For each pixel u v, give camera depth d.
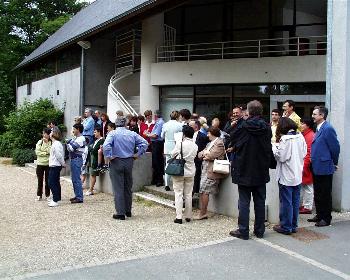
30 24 39.59
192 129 8.18
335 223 7.79
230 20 17.06
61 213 9.33
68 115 21.47
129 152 8.73
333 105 8.74
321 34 15.30
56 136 10.23
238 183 6.79
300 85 14.16
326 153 7.54
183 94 16.53
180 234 7.34
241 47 16.09
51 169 10.16
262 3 16.38
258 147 6.73
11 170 17.97
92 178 11.69
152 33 16.80
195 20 17.88
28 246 6.75
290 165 6.95
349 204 8.73
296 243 6.64
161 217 8.77
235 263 5.79
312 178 8.02
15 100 35.06
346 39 8.58
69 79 21.45
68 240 7.09
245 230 6.87
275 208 7.90
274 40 16.02
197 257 6.04
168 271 5.51
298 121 8.41
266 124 6.82
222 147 8.34
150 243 6.82
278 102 14.48
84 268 5.62
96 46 20.09
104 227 7.96
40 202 10.73
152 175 11.67
